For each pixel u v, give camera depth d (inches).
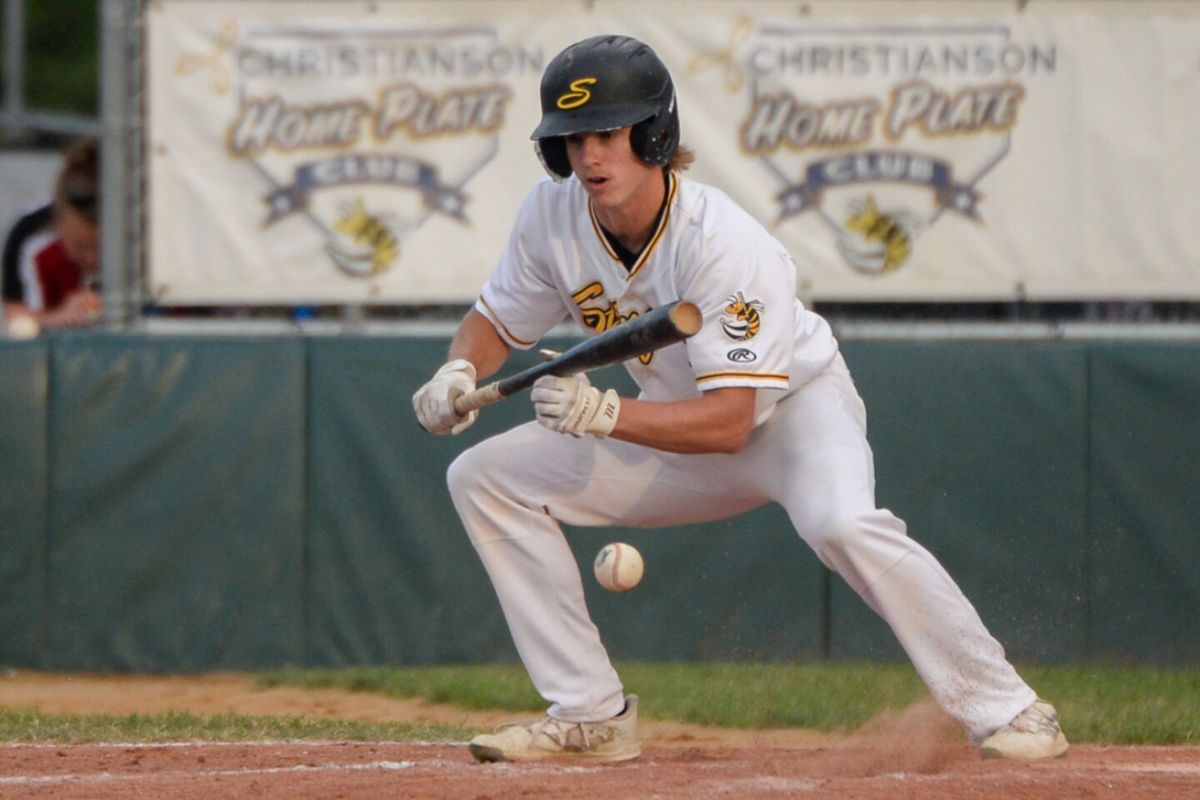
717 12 1159.6
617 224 595.8
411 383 1154.7
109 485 1150.3
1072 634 1115.3
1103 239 1159.6
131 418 1152.8
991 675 587.8
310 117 1178.6
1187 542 1107.9
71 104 4229.8
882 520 580.7
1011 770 558.9
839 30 1157.7
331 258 1182.9
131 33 1186.0
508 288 647.1
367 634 1147.9
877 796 512.1
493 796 526.6
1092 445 1119.6
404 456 1151.0
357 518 1151.0
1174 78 1152.8
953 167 1160.2
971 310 1220.5
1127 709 880.3
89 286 1322.6
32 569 1151.0
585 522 644.7
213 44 1180.5
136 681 1127.6
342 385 1155.3
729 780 560.1
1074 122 1156.5
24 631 1151.0
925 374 1127.0
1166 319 1208.2
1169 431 1111.6
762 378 581.3
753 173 1164.5
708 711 908.6
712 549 1138.0
